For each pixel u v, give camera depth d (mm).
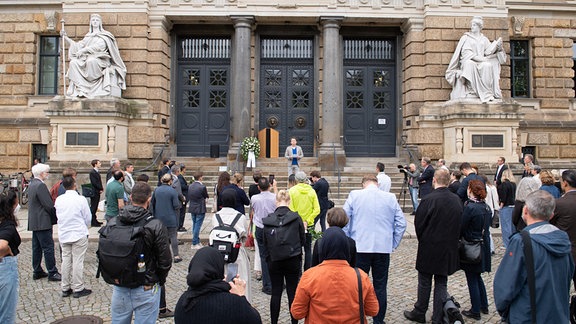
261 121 21203
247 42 19703
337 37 19781
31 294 7629
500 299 3977
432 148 19031
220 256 3623
